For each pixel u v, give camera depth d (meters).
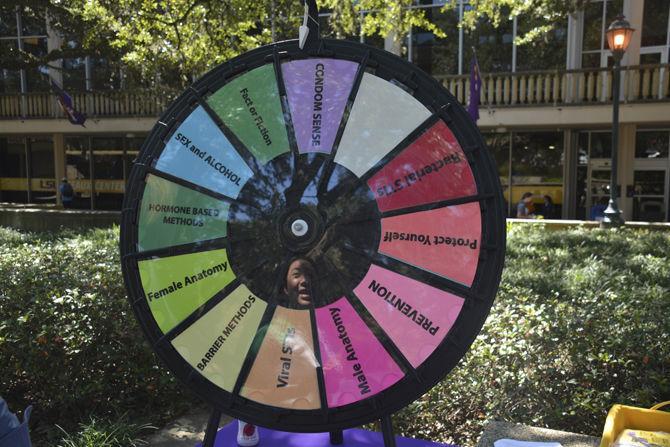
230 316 2.25
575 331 3.32
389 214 2.16
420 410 3.47
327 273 2.20
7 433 1.98
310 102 2.22
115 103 20.59
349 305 2.19
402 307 2.14
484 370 3.41
